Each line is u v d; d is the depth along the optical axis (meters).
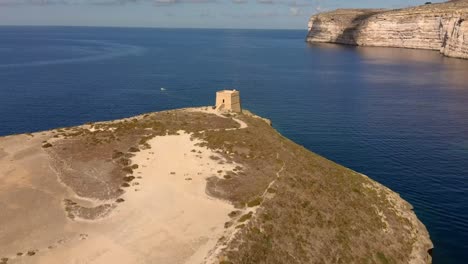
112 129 72.81
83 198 50.53
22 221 44.81
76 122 114.44
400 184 73.06
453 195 68.75
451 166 81.31
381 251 50.25
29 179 54.25
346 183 62.59
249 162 62.28
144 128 74.00
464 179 75.12
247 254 41.06
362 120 116.38
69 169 57.78
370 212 57.09
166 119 79.00
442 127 108.69
